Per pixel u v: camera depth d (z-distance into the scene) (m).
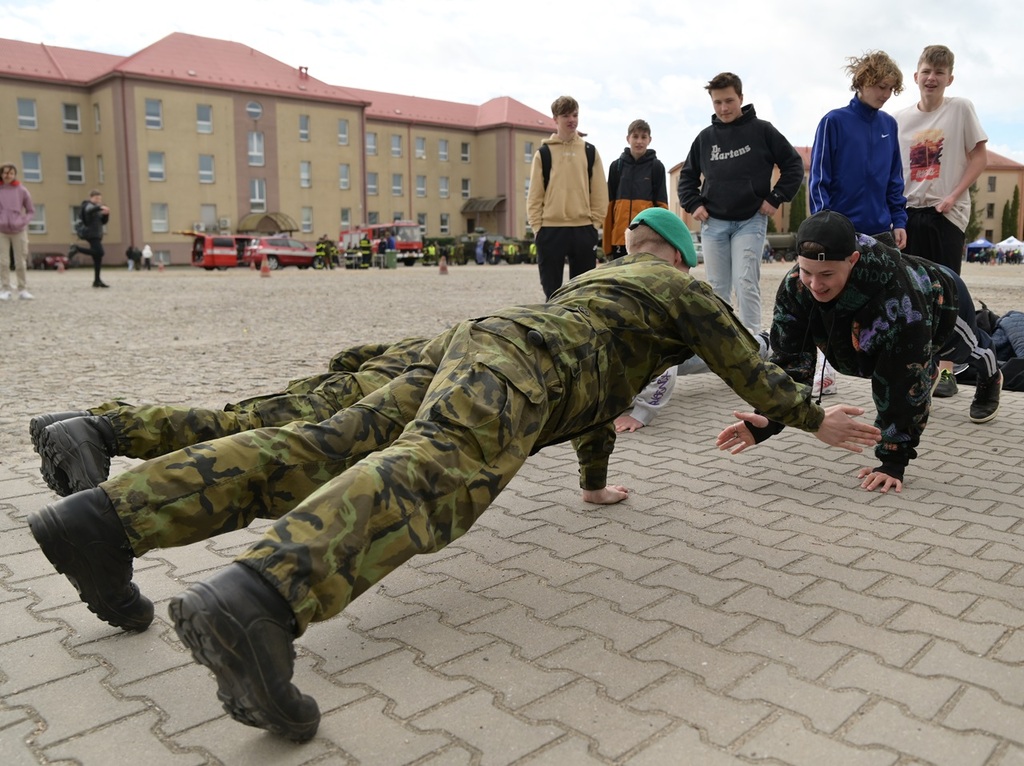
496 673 2.55
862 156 5.84
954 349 5.09
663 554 3.48
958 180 6.52
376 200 68.38
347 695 2.44
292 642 2.03
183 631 1.90
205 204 57.00
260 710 2.01
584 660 2.62
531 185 8.54
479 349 2.64
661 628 2.82
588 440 3.98
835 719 2.26
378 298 18.73
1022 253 64.00
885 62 5.66
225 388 7.05
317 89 61.38
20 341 10.19
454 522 2.36
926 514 3.91
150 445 2.97
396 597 3.12
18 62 54.38
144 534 2.42
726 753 2.12
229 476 2.51
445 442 2.38
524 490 4.39
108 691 2.49
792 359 4.18
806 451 5.11
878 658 2.58
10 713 2.37
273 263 44.47
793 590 3.09
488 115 73.94
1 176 16.38
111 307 15.82
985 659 2.56
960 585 3.11
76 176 56.09
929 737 2.17
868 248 3.79
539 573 3.31
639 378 3.03
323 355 9.13
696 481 4.52
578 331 2.81
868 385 7.22
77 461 2.80
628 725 2.26
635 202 8.50
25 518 3.94
